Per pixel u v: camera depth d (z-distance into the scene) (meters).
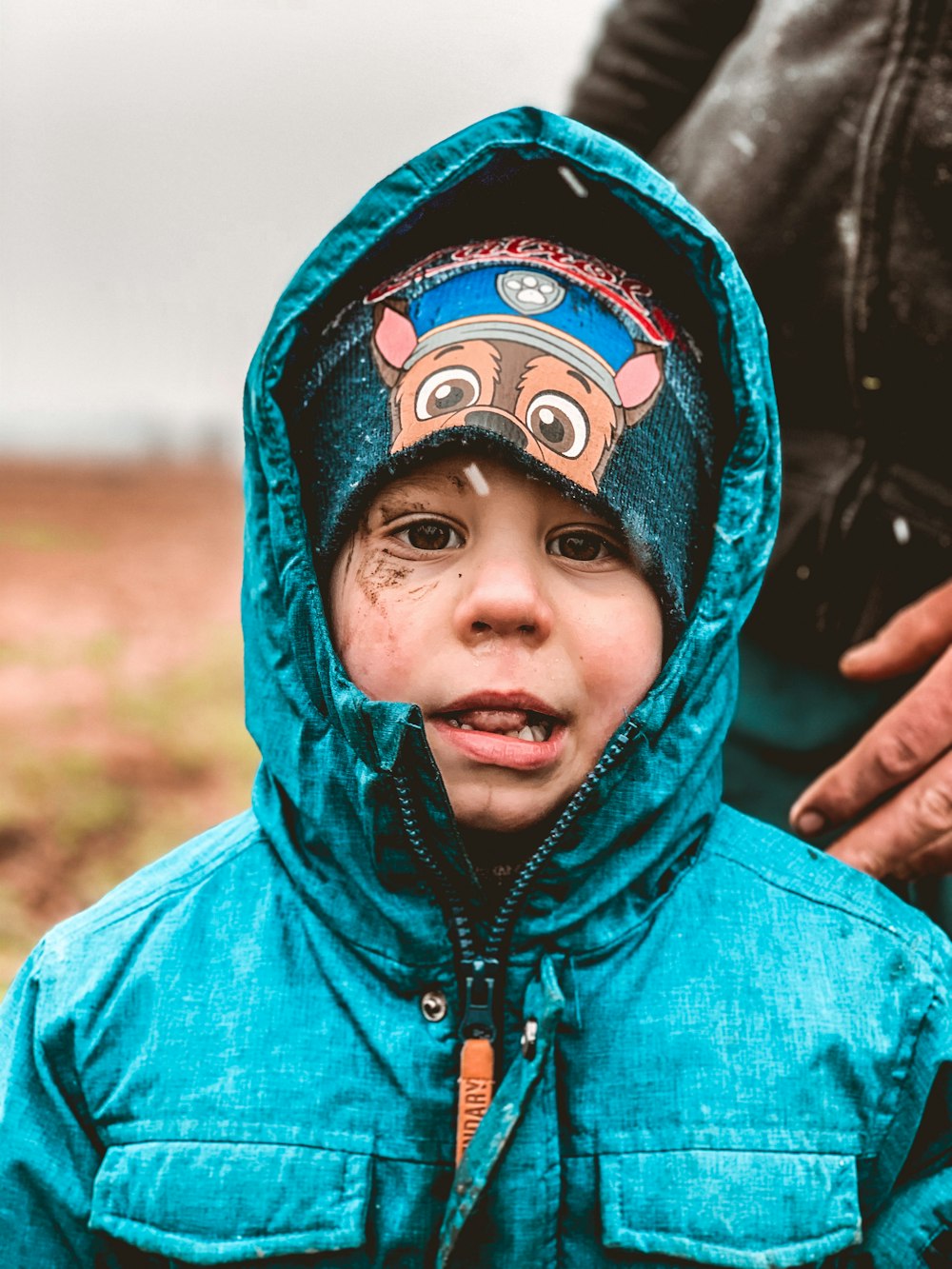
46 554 13.10
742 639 2.13
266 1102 1.43
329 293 1.63
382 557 1.50
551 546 1.51
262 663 1.61
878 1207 1.51
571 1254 1.41
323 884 1.54
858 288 1.88
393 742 1.36
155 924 1.56
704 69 2.34
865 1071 1.47
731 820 1.69
